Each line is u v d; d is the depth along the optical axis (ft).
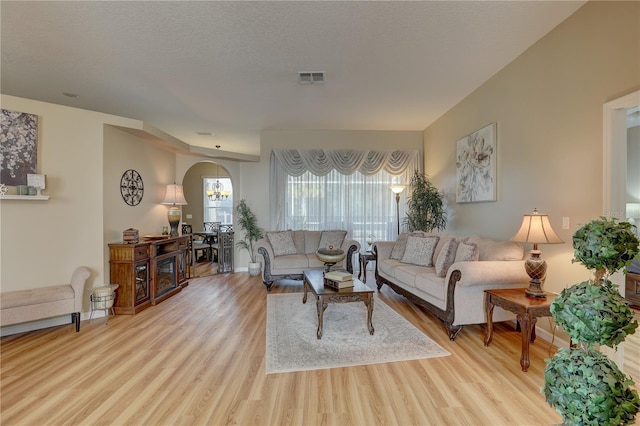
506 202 12.06
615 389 2.82
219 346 9.53
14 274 10.84
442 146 17.79
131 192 14.70
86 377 7.77
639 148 15.51
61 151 11.77
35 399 6.86
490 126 12.81
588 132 8.54
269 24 9.11
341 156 20.70
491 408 6.53
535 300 8.44
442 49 10.64
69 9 8.34
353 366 8.29
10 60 11.16
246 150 28.60
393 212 21.21
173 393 7.08
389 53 10.85
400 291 13.78
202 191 30.96
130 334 10.53
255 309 13.19
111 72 12.15
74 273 11.25
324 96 14.82
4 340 10.04
